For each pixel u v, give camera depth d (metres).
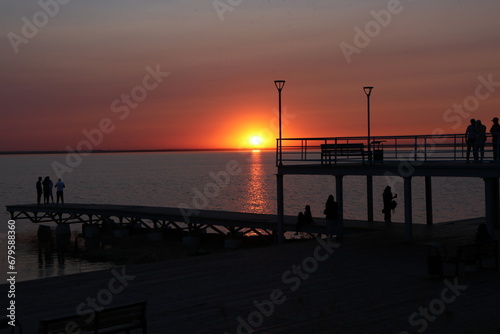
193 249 28.59
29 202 70.88
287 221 28.27
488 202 18.25
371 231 23.75
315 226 26.00
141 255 27.12
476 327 9.65
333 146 22.66
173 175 149.88
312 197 74.31
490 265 15.33
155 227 34.03
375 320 10.19
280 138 24.42
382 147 22.00
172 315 10.83
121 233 35.00
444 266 15.27
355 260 16.39
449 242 19.55
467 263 14.51
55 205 41.31
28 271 24.80
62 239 35.84
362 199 69.69
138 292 12.68
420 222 46.06
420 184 109.56
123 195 82.69
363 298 11.88
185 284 13.45
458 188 92.94
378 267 15.30
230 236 29.92
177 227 34.66
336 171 22.12
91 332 8.85
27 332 9.85
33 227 43.03
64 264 26.48
